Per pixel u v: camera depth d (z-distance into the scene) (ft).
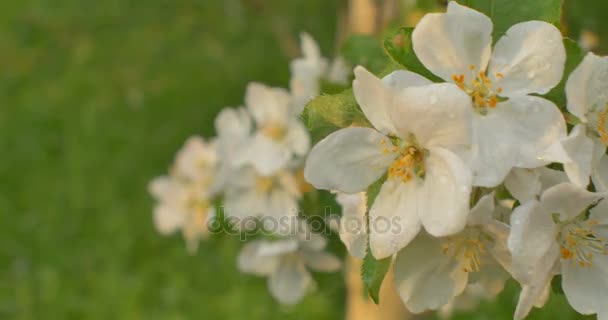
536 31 1.70
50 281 4.23
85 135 5.05
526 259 1.64
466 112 1.63
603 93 1.69
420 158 1.69
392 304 2.33
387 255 1.68
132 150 4.91
